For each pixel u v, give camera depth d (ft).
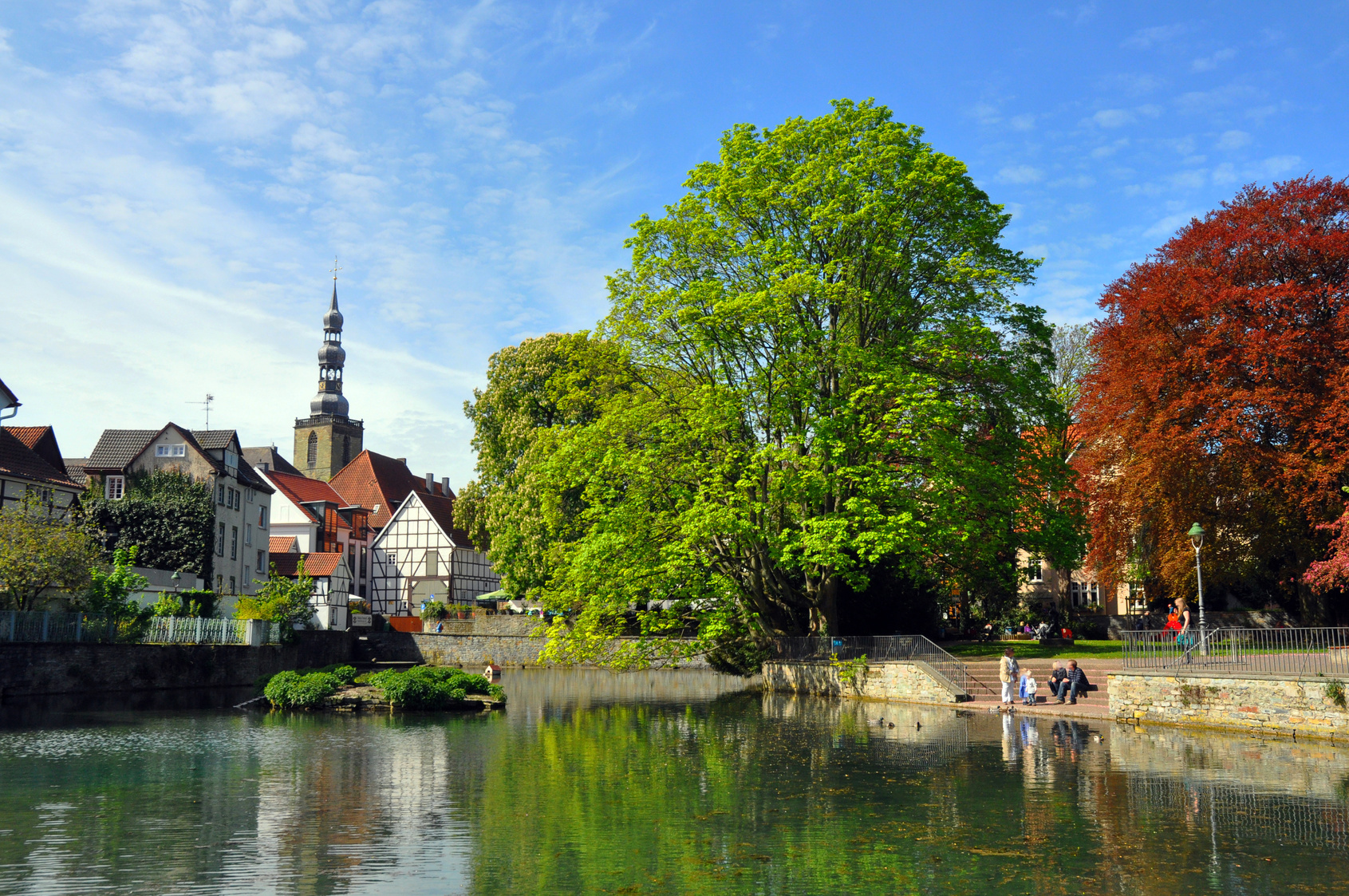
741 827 45.52
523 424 181.27
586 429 115.14
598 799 52.60
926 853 40.37
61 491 157.99
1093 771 59.21
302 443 466.29
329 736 83.15
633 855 40.45
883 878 36.78
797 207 110.93
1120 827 44.62
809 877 37.09
